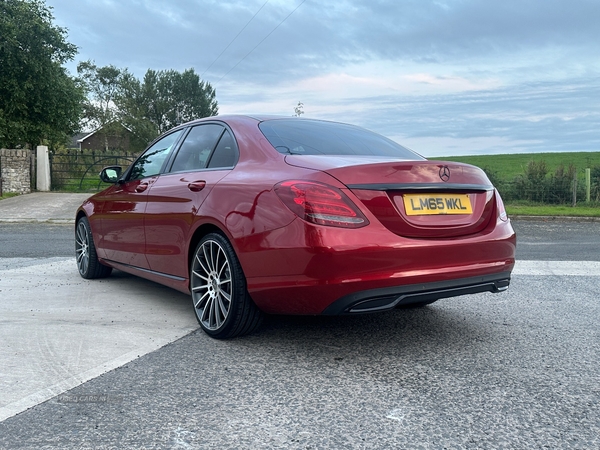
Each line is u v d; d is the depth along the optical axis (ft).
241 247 9.93
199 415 7.43
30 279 17.57
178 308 13.67
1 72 89.20
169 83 246.47
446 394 8.22
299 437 6.81
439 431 6.99
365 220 9.00
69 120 99.25
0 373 8.91
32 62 88.89
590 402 7.95
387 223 9.18
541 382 8.75
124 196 14.97
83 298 14.73
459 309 13.91
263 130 11.64
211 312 11.12
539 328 12.07
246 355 10.04
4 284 16.65
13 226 38.29
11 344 10.46
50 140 97.50
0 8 88.74
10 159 64.03
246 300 10.30
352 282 8.79
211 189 11.15
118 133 215.31
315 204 8.94
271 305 9.88
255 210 9.77
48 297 14.80
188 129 13.98
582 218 47.75
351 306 8.94
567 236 34.50
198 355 10.01
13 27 86.38
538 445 6.63
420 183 9.53
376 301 9.04
